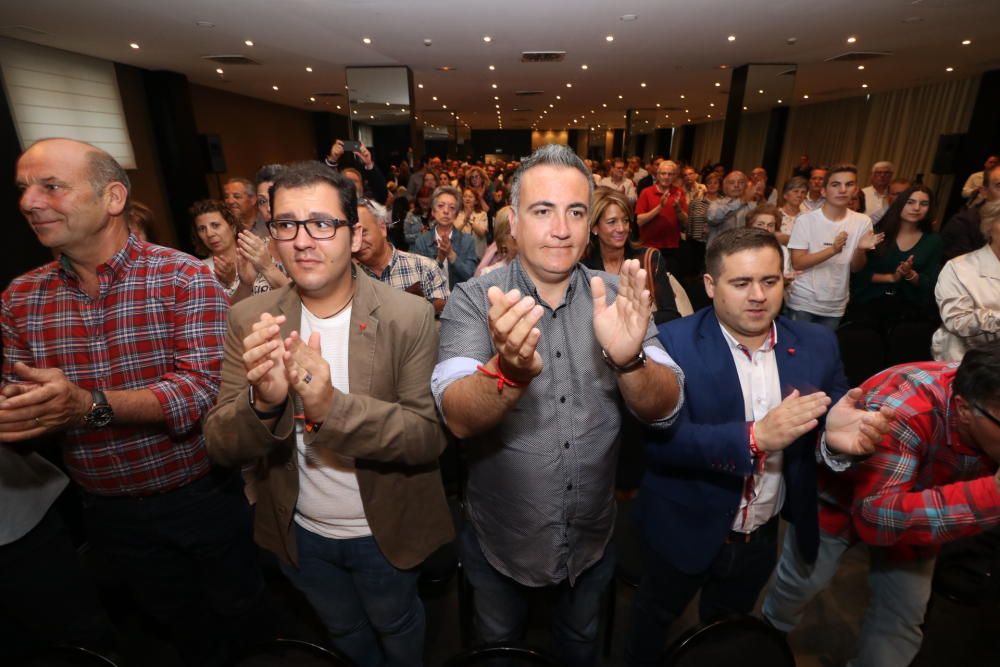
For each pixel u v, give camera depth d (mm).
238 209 3158
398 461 1062
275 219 1022
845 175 2766
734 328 1223
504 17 5457
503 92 11789
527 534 1091
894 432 1139
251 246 1986
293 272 1033
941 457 1144
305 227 1002
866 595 1935
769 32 6152
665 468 1301
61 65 6598
